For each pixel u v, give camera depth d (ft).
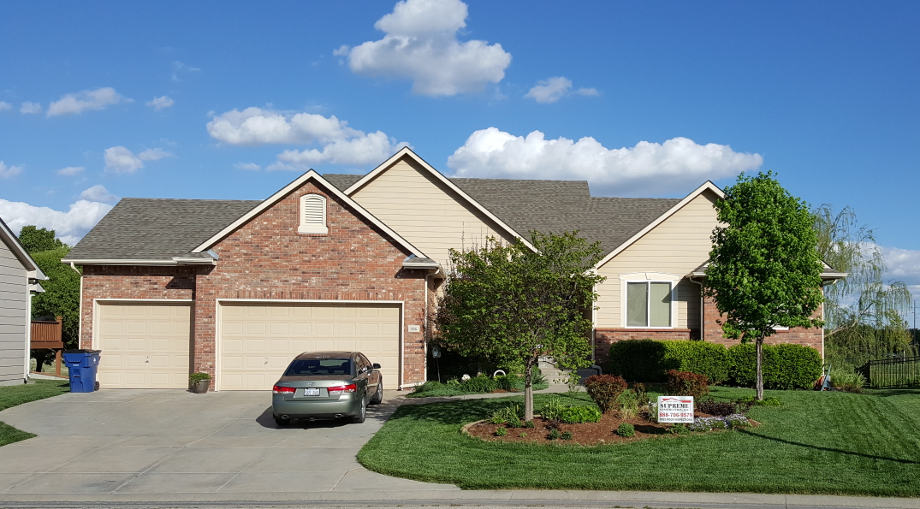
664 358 67.62
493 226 80.53
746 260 53.11
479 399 57.82
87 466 37.81
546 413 45.91
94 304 67.31
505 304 43.80
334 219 65.77
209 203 84.89
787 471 33.81
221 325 65.26
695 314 74.59
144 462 38.58
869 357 91.97
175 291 67.62
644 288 75.25
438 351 68.28
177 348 67.36
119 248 69.26
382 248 65.82
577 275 44.09
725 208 54.54
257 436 45.14
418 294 65.57
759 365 54.08
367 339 65.87
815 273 53.36
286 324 65.62
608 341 74.38
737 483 31.78
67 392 64.18
